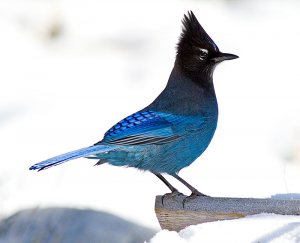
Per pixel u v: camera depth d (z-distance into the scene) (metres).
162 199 7.91
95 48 20.00
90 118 16.05
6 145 14.77
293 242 6.81
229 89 17.14
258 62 18.34
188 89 9.73
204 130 9.62
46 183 12.35
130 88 17.58
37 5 21.50
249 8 21.34
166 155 9.31
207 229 7.30
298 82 17.23
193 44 9.75
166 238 7.23
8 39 20.22
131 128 9.12
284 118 15.48
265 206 7.51
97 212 11.11
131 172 13.19
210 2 21.69
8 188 11.87
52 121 15.92
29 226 10.48
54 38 20.58
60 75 18.45
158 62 18.84
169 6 21.55
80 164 13.53
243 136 14.91
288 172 13.02
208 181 12.77
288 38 19.48
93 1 22.05
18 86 17.83
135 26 20.77
